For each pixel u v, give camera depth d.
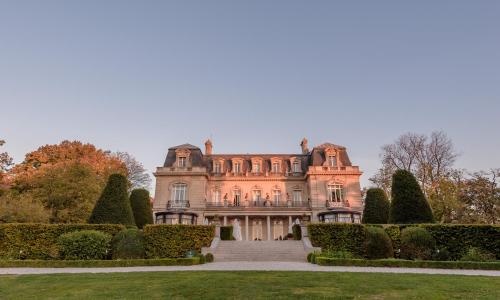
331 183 38.56
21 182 34.28
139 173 48.38
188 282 9.48
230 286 8.85
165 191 38.03
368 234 18.16
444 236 18.36
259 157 42.34
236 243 21.19
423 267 14.29
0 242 18.77
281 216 38.66
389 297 7.64
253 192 40.59
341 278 10.23
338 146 41.09
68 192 29.42
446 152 35.88
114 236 18.94
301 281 9.60
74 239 17.69
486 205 30.31
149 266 15.23
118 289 8.62
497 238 17.80
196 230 20.17
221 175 40.88
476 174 32.03
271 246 20.73
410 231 17.92
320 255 17.16
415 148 36.94
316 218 37.38
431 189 32.56
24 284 9.72
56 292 8.45
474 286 8.95
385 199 25.84
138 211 27.05
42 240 18.94
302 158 42.62
